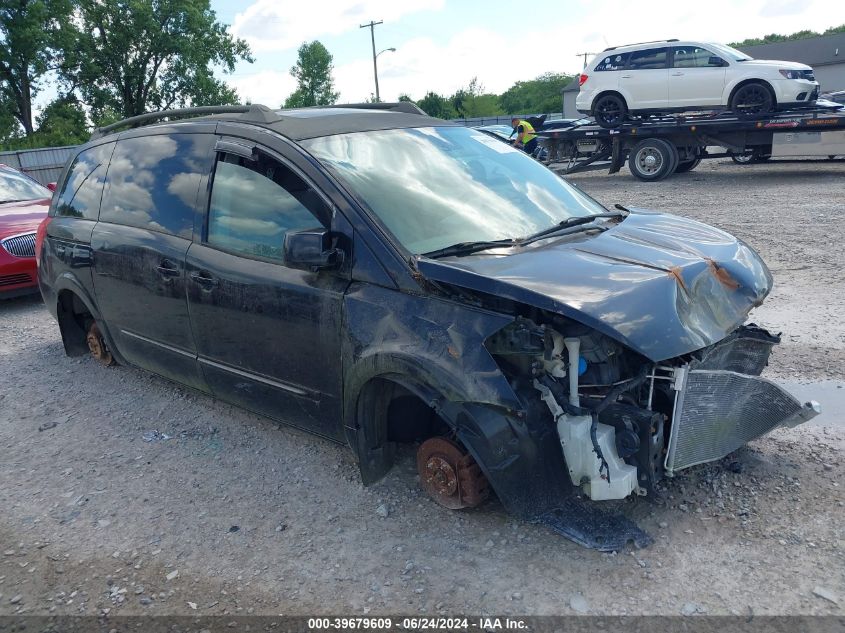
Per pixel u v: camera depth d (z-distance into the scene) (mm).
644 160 16797
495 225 3711
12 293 8016
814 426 4148
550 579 2990
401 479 3848
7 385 5750
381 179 3707
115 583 3211
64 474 4250
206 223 4172
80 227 5203
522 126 17969
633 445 2963
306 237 3322
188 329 4324
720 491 3520
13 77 44688
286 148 3789
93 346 5891
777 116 14875
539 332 2883
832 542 3098
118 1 47812
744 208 11844
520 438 2963
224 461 4262
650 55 16141
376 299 3316
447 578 3059
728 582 2900
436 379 3021
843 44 60219
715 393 3209
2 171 9617
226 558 3334
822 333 5707
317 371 3609
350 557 3260
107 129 5496
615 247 3477
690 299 3133
